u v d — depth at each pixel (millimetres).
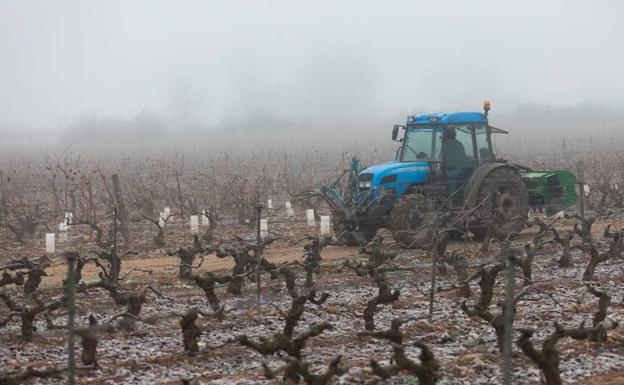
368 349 18469
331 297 23969
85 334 16562
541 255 30781
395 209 31047
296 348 16391
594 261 26172
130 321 20078
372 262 25953
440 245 27891
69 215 40562
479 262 28078
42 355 18250
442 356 17656
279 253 31938
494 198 32562
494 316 18297
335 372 14750
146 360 17641
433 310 22266
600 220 39125
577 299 23203
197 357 17828
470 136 33344
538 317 21172
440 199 32250
